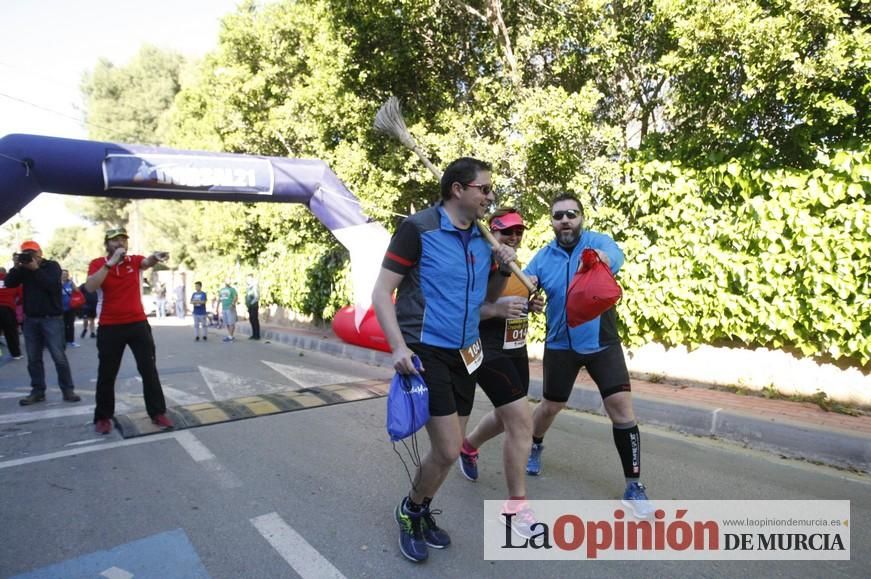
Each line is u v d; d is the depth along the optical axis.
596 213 6.98
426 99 10.51
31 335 6.86
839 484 3.89
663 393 5.95
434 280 2.68
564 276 3.51
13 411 6.46
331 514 3.51
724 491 3.77
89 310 16.19
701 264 6.08
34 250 6.72
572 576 2.78
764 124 6.21
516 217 3.33
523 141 7.43
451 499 3.71
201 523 3.42
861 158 5.00
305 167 8.91
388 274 2.66
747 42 5.24
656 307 6.46
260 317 18.95
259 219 16.20
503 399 3.09
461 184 2.68
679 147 6.59
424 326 2.69
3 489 4.03
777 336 5.63
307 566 2.89
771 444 4.62
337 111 10.75
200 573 2.85
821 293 5.19
